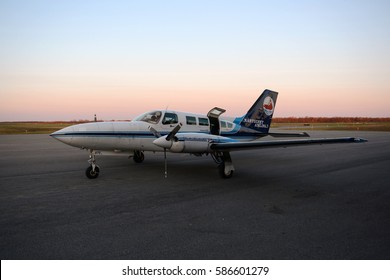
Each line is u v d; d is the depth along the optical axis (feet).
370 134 126.41
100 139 30.91
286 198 23.15
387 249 13.76
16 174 33.45
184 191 25.43
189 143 29.43
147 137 34.04
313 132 146.00
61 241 14.57
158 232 15.79
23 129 209.56
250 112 45.60
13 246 13.98
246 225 16.92
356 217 18.47
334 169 37.99
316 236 15.29
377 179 31.17
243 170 37.32
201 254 13.24
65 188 26.43
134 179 30.83
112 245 14.14
